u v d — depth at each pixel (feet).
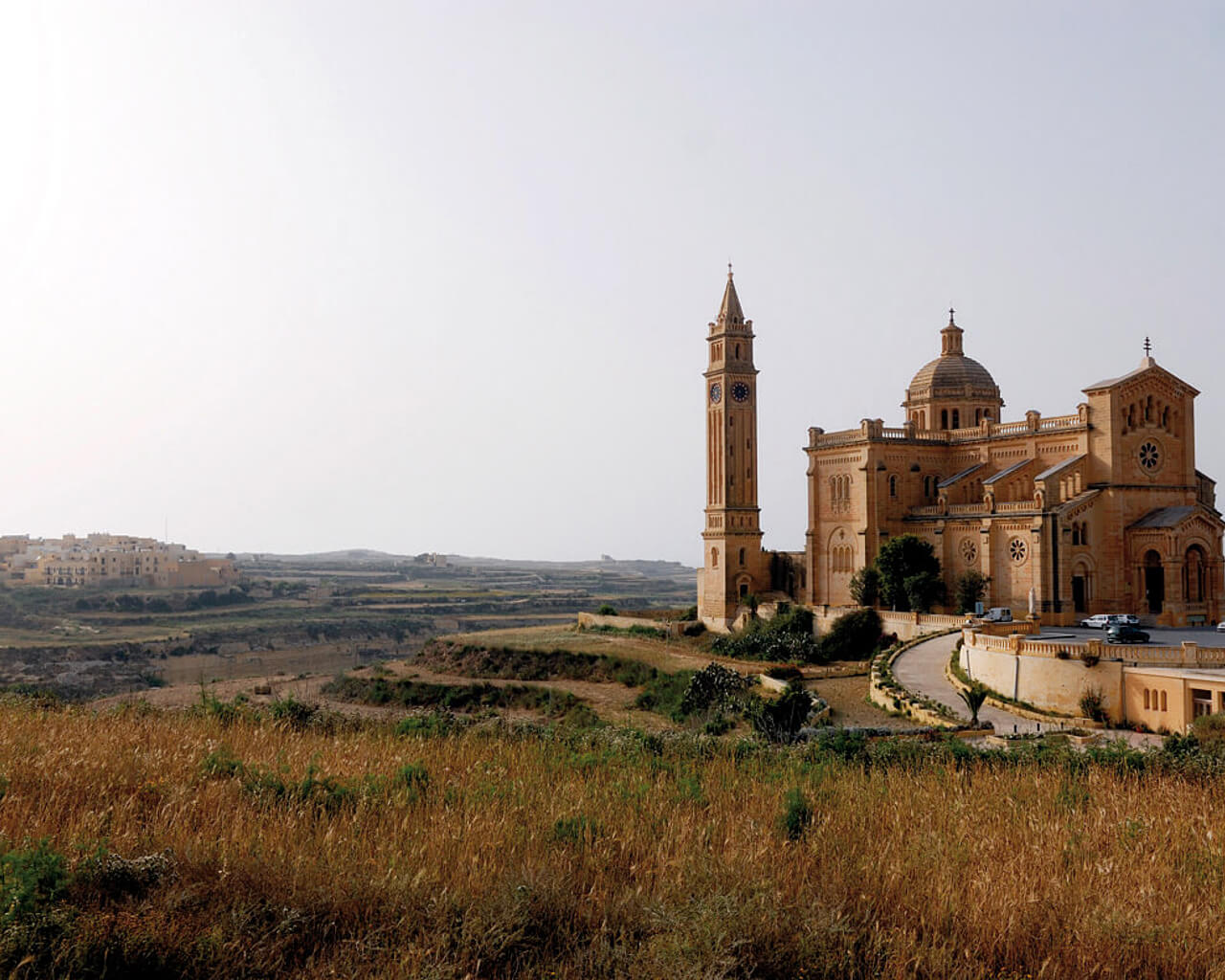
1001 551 291.79
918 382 372.38
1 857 46.60
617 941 44.50
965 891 51.42
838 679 253.85
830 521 349.20
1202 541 272.92
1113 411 281.13
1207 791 90.27
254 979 40.78
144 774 67.05
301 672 475.72
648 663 312.50
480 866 51.52
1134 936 46.50
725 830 61.31
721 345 386.52
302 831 56.44
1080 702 178.29
